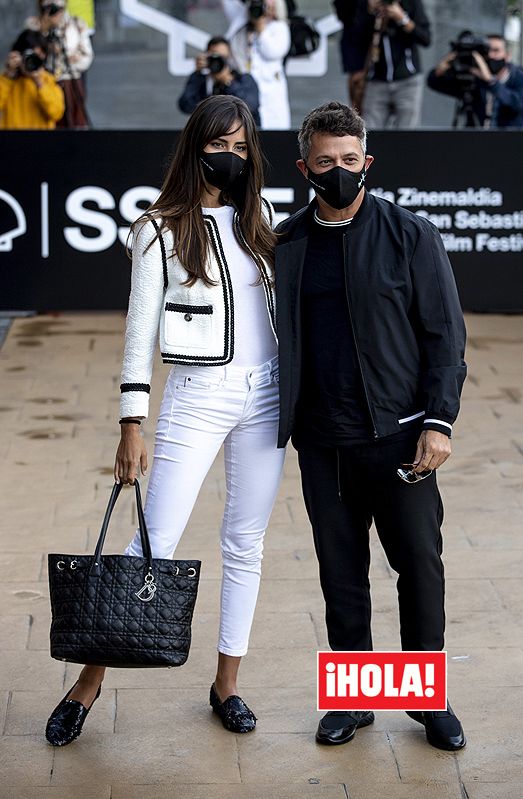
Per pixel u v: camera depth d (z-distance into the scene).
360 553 5.33
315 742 5.31
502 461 8.92
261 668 5.91
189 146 4.98
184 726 5.44
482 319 13.09
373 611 6.51
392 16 14.36
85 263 12.28
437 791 4.94
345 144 4.76
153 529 5.17
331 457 5.17
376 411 4.95
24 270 12.27
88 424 9.71
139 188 12.16
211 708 5.59
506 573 7.01
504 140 12.18
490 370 11.20
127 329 5.09
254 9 14.24
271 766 5.12
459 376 4.96
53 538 7.48
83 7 17.03
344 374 4.96
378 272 4.87
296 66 17.47
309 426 5.12
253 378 5.09
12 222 12.17
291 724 5.45
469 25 17.64
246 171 5.05
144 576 4.89
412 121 14.88
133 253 5.07
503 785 4.98
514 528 7.69
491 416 9.93
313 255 4.99
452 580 6.91
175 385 5.14
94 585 4.86
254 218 5.04
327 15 17.44
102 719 5.49
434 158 12.20
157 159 12.11
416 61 14.68
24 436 9.41
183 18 17.44
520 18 17.45
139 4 17.33
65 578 4.90
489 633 6.27
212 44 14.05
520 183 12.26
